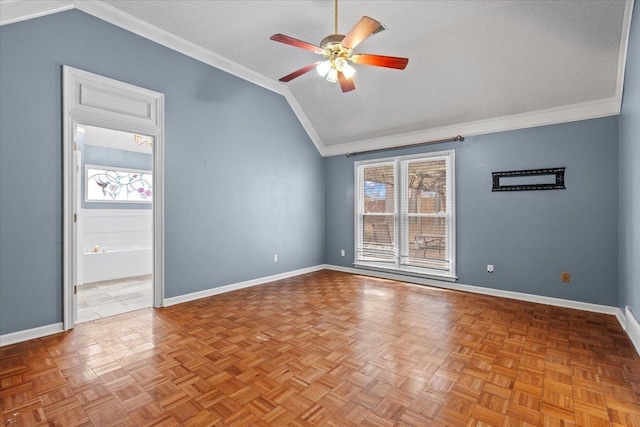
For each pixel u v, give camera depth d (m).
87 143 5.24
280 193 5.03
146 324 3.01
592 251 3.47
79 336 2.72
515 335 2.76
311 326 2.97
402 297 3.96
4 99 2.55
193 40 3.63
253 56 4.01
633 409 1.74
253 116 4.58
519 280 3.92
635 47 2.44
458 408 1.75
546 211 3.74
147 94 3.42
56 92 2.81
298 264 5.38
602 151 3.41
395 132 4.97
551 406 1.77
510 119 3.95
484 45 3.32
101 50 3.07
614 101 3.33
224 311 3.40
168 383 2.00
